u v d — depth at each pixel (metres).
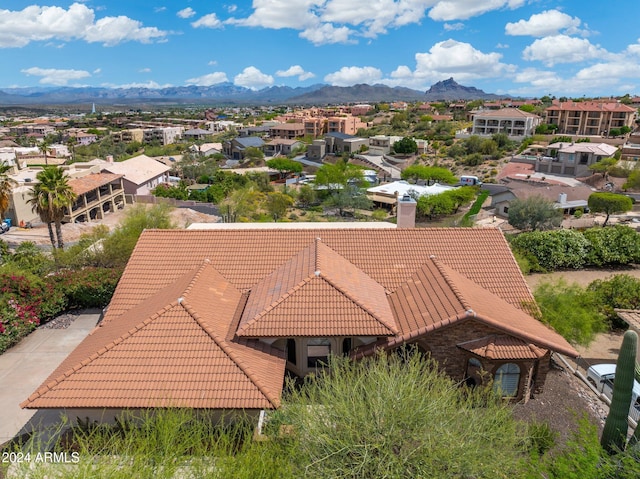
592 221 61.62
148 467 10.52
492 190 86.31
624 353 14.53
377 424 11.94
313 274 19.55
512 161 110.25
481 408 14.85
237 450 13.12
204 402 15.12
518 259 38.53
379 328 17.77
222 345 16.88
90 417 16.16
